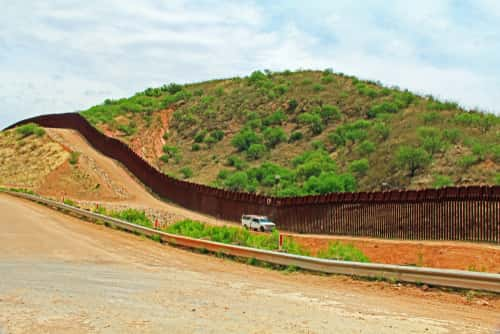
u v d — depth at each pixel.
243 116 121.00
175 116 132.12
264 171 83.56
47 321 9.17
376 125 88.50
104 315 9.73
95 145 93.88
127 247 24.17
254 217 51.19
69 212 40.81
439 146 65.19
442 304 11.62
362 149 76.88
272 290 13.54
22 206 44.09
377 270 15.24
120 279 14.63
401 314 10.36
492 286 12.30
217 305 11.01
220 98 136.38
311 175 75.81
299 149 97.62
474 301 11.85
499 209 35.22
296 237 42.94
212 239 28.55
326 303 11.60
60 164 79.06
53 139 90.44
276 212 54.38
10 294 11.61
